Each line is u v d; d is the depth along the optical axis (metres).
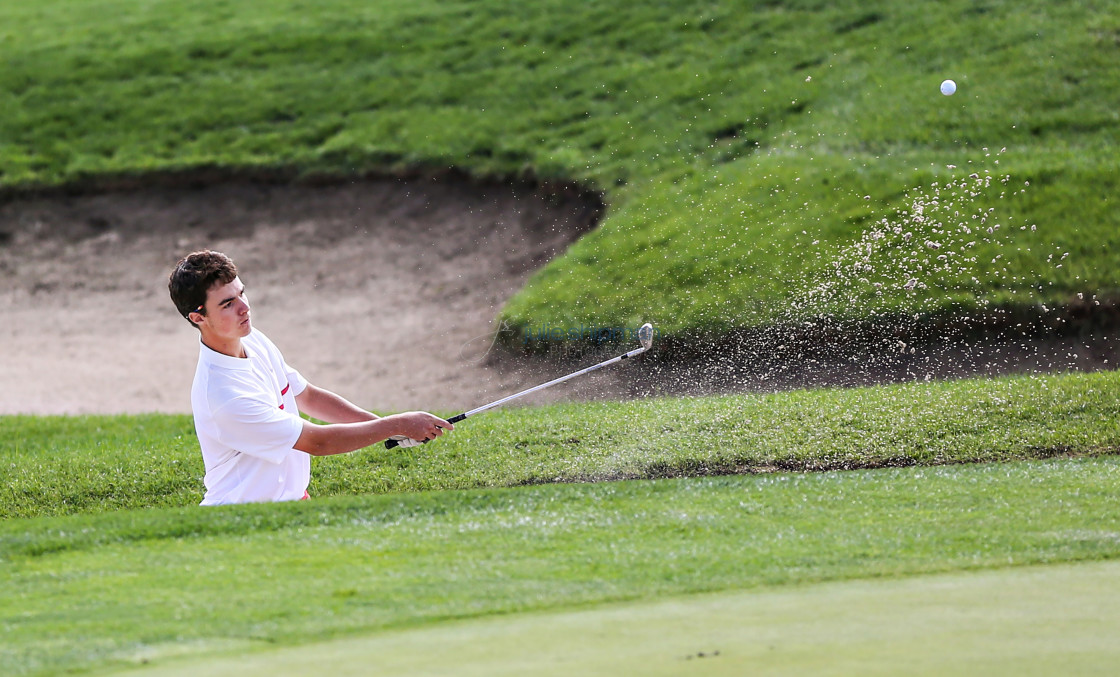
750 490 18.98
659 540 15.53
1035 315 34.38
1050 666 9.30
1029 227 38.34
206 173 54.34
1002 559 13.91
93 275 50.09
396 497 18.06
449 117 56.16
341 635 11.04
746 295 37.16
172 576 13.95
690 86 55.44
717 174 46.97
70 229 52.75
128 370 43.53
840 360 33.62
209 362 16.36
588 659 9.78
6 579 14.14
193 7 75.25
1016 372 32.28
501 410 32.31
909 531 15.85
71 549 15.70
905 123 47.84
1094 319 34.06
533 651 10.12
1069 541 14.96
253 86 61.94
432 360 40.84
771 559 14.19
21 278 50.12
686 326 36.22
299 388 18.19
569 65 59.88
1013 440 23.81
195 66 65.00
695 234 41.97
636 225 44.38
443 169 52.19
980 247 37.53
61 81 63.88
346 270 47.91
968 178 41.88
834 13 59.16
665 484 19.42
